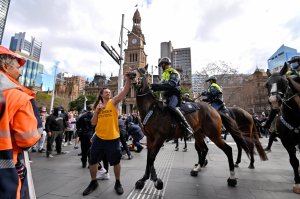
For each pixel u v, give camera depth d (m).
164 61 4.81
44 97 47.69
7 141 1.40
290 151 4.12
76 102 60.53
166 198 3.53
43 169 5.79
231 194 3.76
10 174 1.38
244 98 48.88
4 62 1.71
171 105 4.24
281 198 3.58
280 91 4.01
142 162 6.94
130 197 3.56
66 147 11.55
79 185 4.22
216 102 6.37
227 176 5.03
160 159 7.54
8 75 1.74
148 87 4.36
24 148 1.57
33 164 6.57
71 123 12.56
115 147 3.86
